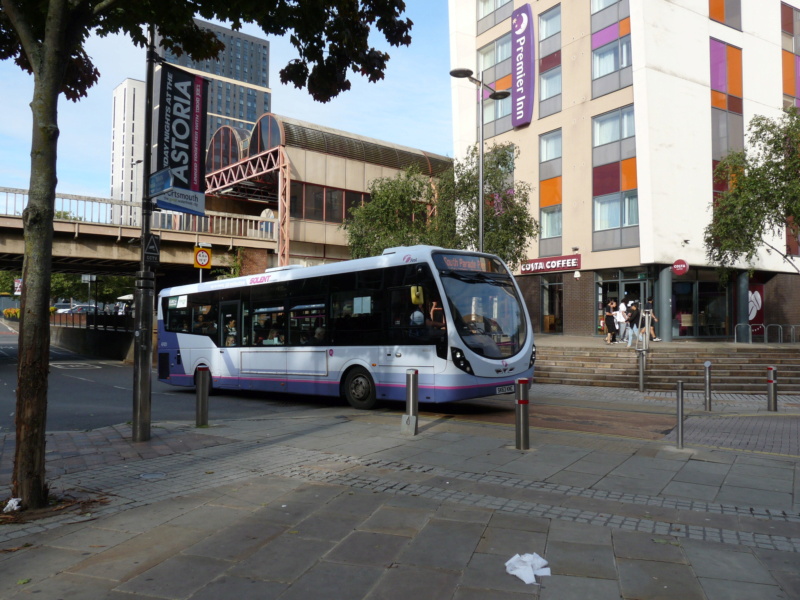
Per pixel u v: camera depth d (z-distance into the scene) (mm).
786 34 30406
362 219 24766
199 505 5660
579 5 28109
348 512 5492
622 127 26234
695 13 26828
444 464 7383
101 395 16172
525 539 4855
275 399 15086
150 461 7477
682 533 5035
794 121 18578
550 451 8148
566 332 28516
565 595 3873
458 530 5047
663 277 25188
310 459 7594
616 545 4738
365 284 12352
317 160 31875
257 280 14766
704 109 26797
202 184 10328
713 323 27094
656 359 17906
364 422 10508
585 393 15375
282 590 3918
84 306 58594
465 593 3895
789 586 4031
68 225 23891
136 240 25578
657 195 25016
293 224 30938
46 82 5441
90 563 4320
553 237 29250
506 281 12109
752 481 6730
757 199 18516
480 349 11102
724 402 13766
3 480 6586
